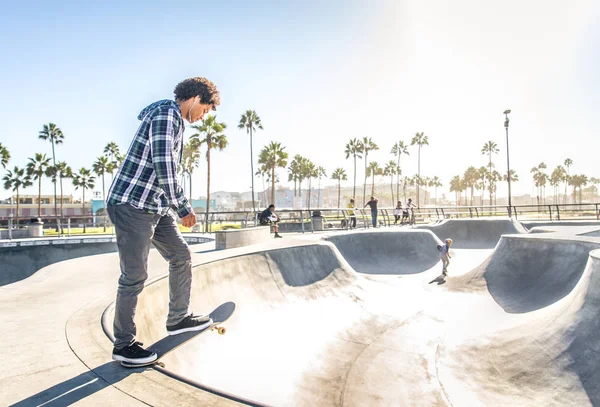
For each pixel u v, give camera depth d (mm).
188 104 2312
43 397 1603
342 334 6227
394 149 73062
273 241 10422
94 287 4395
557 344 4676
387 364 5156
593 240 7027
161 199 2113
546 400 3990
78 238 13938
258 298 6688
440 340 5977
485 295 7980
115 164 50969
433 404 4172
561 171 106312
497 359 4973
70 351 2178
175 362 3602
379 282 10141
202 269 5715
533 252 8281
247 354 4750
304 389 4336
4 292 4059
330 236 12766
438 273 11125
